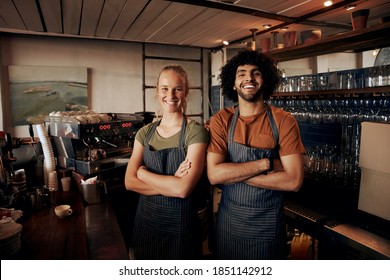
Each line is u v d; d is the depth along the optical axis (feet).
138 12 11.03
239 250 5.29
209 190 9.95
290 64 19.01
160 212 5.23
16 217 5.43
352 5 10.05
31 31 14.24
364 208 6.13
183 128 5.29
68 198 7.05
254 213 5.15
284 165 5.06
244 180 5.06
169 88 5.18
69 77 16.01
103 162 8.14
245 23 12.40
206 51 19.70
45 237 4.99
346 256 6.44
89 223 5.85
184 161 5.11
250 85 5.18
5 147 7.39
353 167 7.39
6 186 6.35
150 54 18.06
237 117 5.49
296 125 5.20
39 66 15.35
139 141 5.72
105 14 11.37
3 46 14.61
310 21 12.03
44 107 15.60
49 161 7.79
